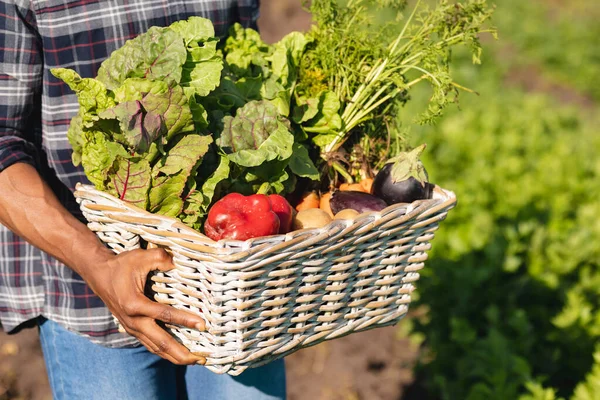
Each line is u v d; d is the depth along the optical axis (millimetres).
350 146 2285
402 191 1995
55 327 2111
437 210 1868
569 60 9734
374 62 2246
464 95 7117
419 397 3973
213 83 1854
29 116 1946
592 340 3648
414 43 2223
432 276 4156
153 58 1761
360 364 4207
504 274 4211
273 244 1585
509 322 3719
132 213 1674
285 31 9477
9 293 2098
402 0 2271
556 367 3723
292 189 2047
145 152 1686
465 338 3670
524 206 4664
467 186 4883
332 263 1743
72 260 1778
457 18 2146
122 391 2145
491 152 5461
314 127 2146
